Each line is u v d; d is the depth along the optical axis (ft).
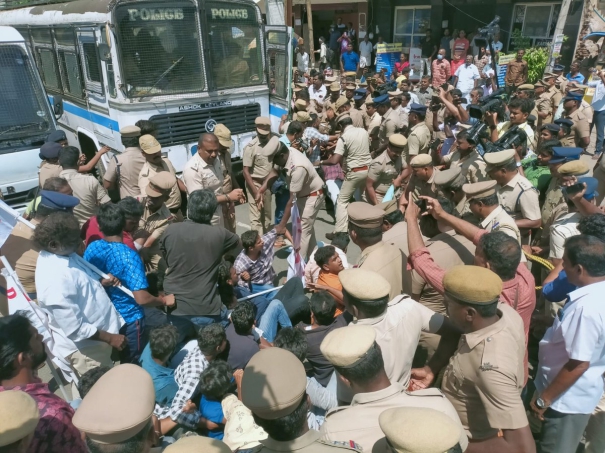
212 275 12.84
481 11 53.42
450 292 7.39
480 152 16.52
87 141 28.27
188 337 13.51
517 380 7.05
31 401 5.62
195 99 24.31
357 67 61.26
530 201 13.20
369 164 20.93
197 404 11.16
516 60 42.06
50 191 12.63
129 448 5.56
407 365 8.29
